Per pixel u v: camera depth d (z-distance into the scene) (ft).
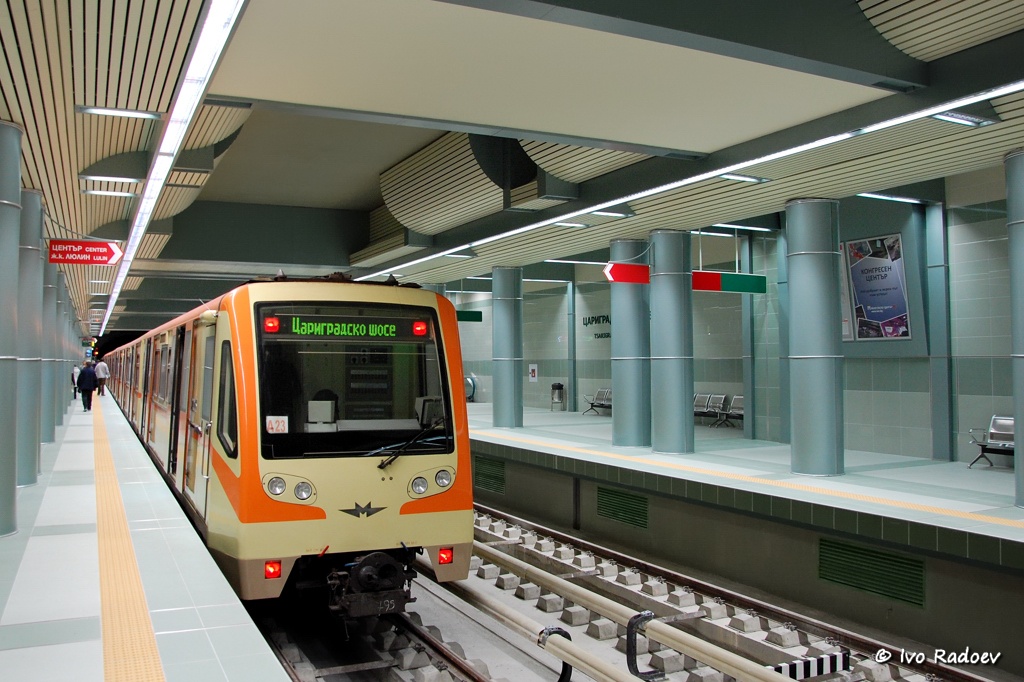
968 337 40.32
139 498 31.04
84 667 14.05
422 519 21.30
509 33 20.72
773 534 31.14
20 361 33.81
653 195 37.19
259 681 13.43
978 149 29.09
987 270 39.47
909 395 42.96
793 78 23.76
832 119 27.22
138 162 33.76
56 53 20.49
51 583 19.40
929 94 23.98
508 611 21.58
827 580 28.86
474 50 21.80
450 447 21.98
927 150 29.22
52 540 23.95
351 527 20.39
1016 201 28.66
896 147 28.76
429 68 23.08
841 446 36.81
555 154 37.37
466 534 21.94
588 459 42.73
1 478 24.50
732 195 37.19
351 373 21.33
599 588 30.32
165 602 17.89
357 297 21.94
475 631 24.73
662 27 19.31
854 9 22.30
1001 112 25.00
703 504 34.50
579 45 21.43
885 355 44.24
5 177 24.47
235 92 24.90
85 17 18.30
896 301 43.42
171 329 34.06
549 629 19.53
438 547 21.49
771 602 30.09
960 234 40.68
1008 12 20.59
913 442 42.68
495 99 25.71
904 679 20.22
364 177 57.72
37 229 34.17
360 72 23.31
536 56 22.22
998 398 38.70
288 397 20.52
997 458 38.70
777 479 35.24
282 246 67.62
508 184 43.91
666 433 45.62
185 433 27.53
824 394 36.88
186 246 64.75
